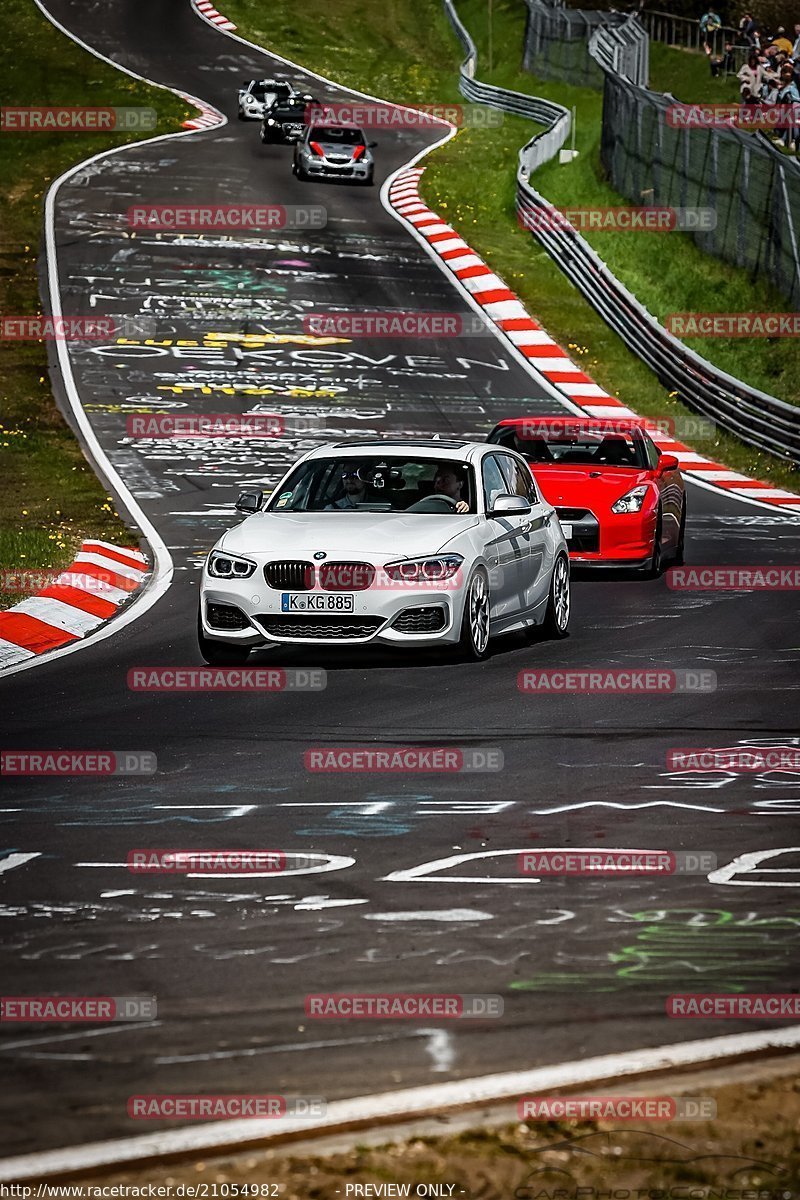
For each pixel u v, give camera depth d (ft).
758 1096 32.14
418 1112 31.53
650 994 39.11
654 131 307.58
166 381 213.87
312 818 57.62
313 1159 29.48
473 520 92.79
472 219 318.65
